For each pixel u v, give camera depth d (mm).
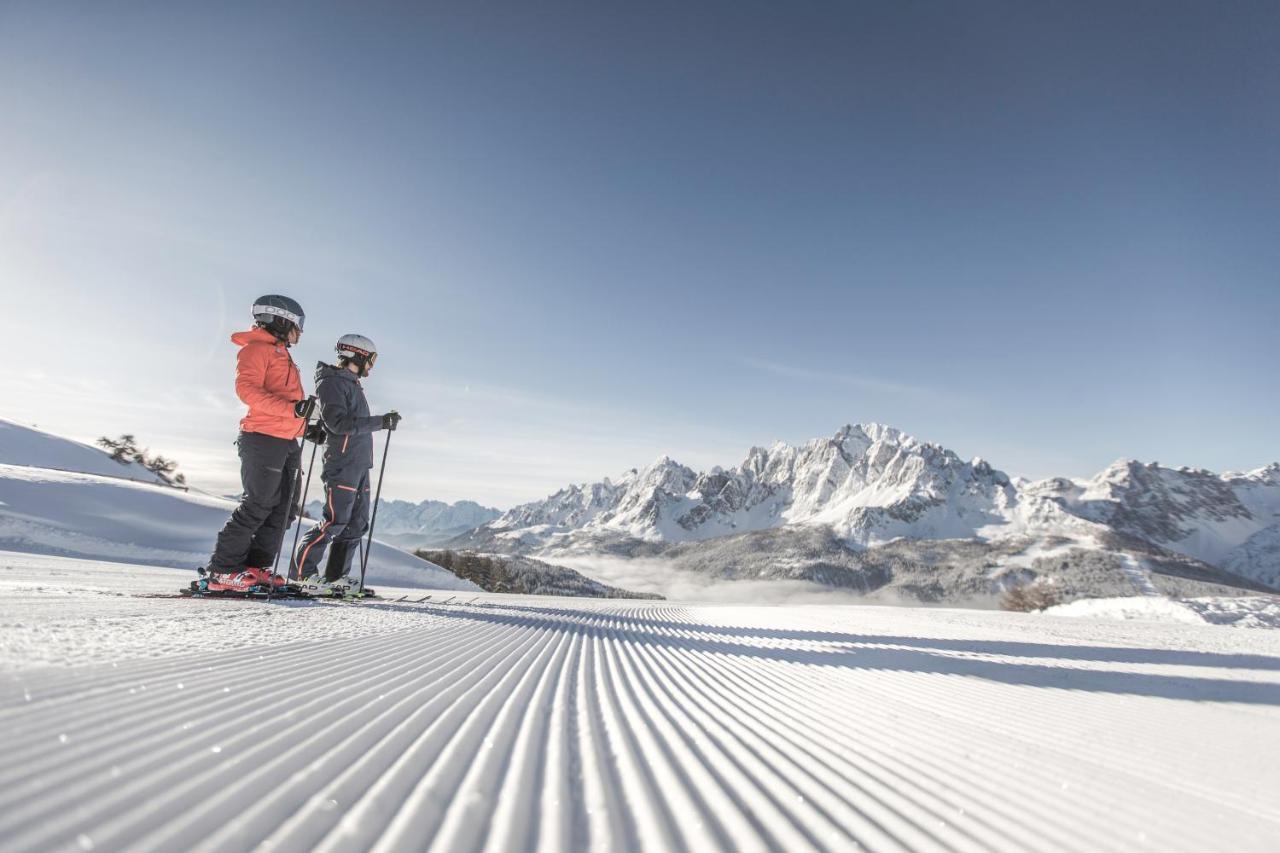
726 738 1647
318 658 2102
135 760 950
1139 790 1438
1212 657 4602
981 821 1165
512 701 1817
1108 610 14281
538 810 989
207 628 2492
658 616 7164
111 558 10789
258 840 750
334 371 4965
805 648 4238
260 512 4312
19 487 13320
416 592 8719
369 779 1027
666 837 937
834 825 1076
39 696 1213
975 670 3469
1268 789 1501
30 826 685
